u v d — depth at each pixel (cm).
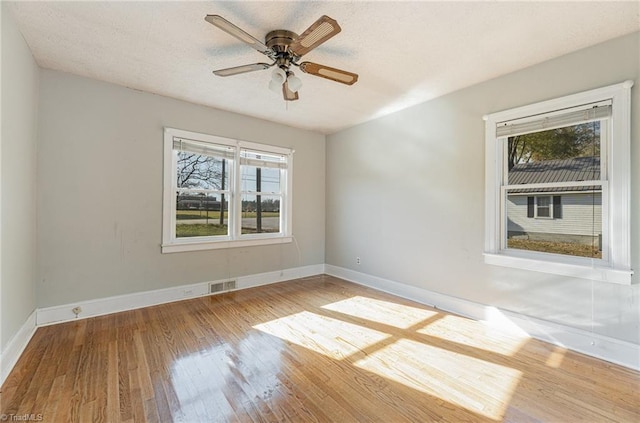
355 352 228
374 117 404
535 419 156
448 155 322
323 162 495
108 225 302
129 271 315
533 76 257
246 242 404
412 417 158
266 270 428
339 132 471
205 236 374
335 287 411
